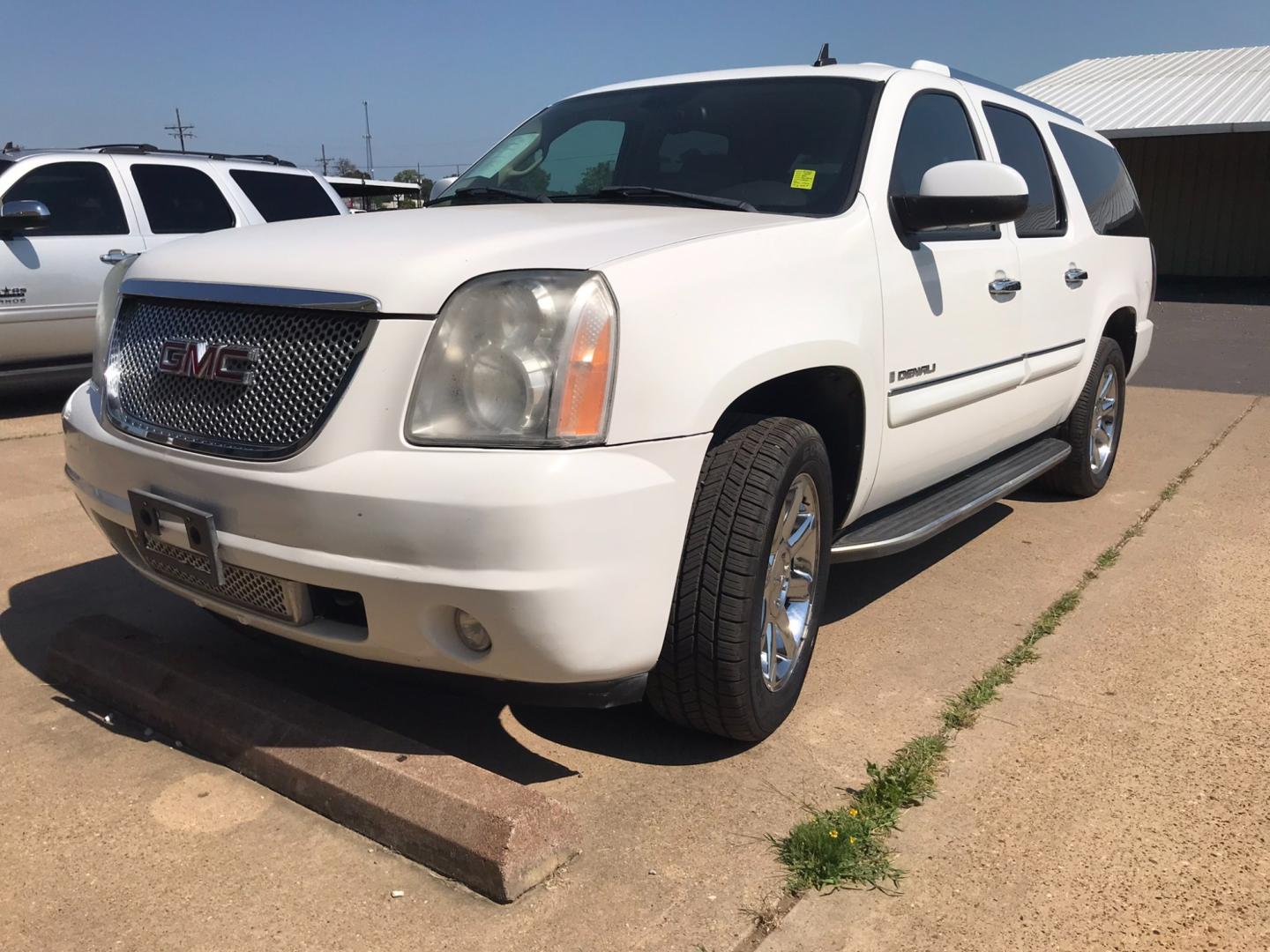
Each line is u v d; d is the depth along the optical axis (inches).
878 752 112.0
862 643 141.5
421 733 116.2
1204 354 462.3
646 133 147.9
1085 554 179.8
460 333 89.7
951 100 156.9
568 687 95.7
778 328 106.1
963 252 145.2
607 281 91.7
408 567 88.4
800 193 129.7
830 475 118.4
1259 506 208.4
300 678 129.3
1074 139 205.8
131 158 327.3
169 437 100.6
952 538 189.5
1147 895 88.5
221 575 99.0
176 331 104.2
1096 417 210.5
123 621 135.4
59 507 203.6
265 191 357.7
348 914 86.0
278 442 93.4
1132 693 125.3
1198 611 151.7
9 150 319.6
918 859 93.3
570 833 92.9
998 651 138.7
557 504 86.2
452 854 90.0
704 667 103.0
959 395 144.6
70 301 308.2
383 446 89.5
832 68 147.8
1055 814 100.0
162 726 115.2
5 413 311.6
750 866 92.3
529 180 151.3
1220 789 104.3
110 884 89.8
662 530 94.0
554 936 83.5
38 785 104.8
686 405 95.2
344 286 92.5
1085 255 191.6
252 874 91.1
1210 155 956.6
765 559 103.6
